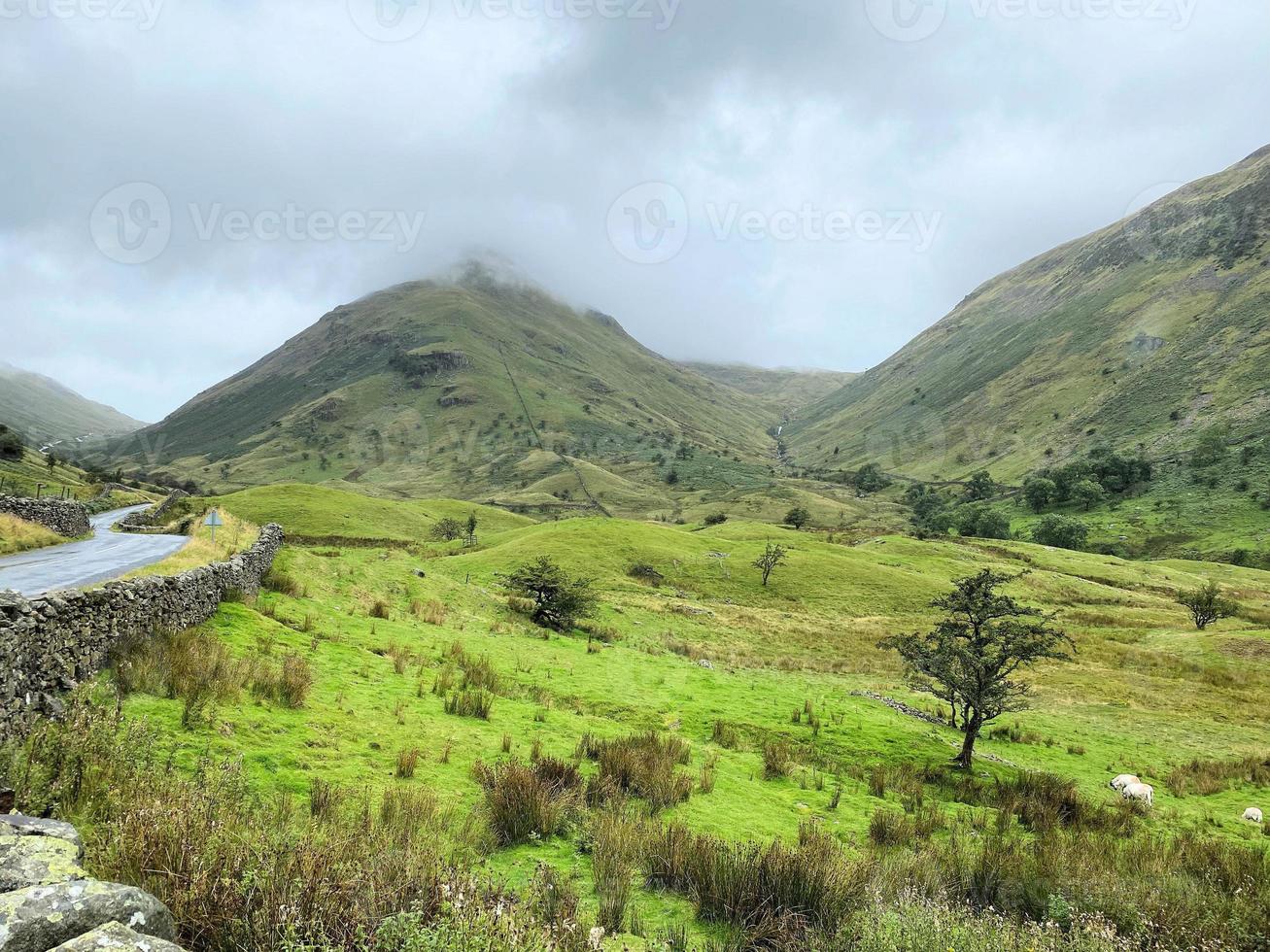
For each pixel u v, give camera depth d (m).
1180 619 63.78
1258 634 51.94
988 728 27.67
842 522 179.38
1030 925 7.83
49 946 3.25
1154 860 11.23
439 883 5.32
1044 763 23.45
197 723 9.14
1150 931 8.13
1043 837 12.51
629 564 72.62
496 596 42.22
